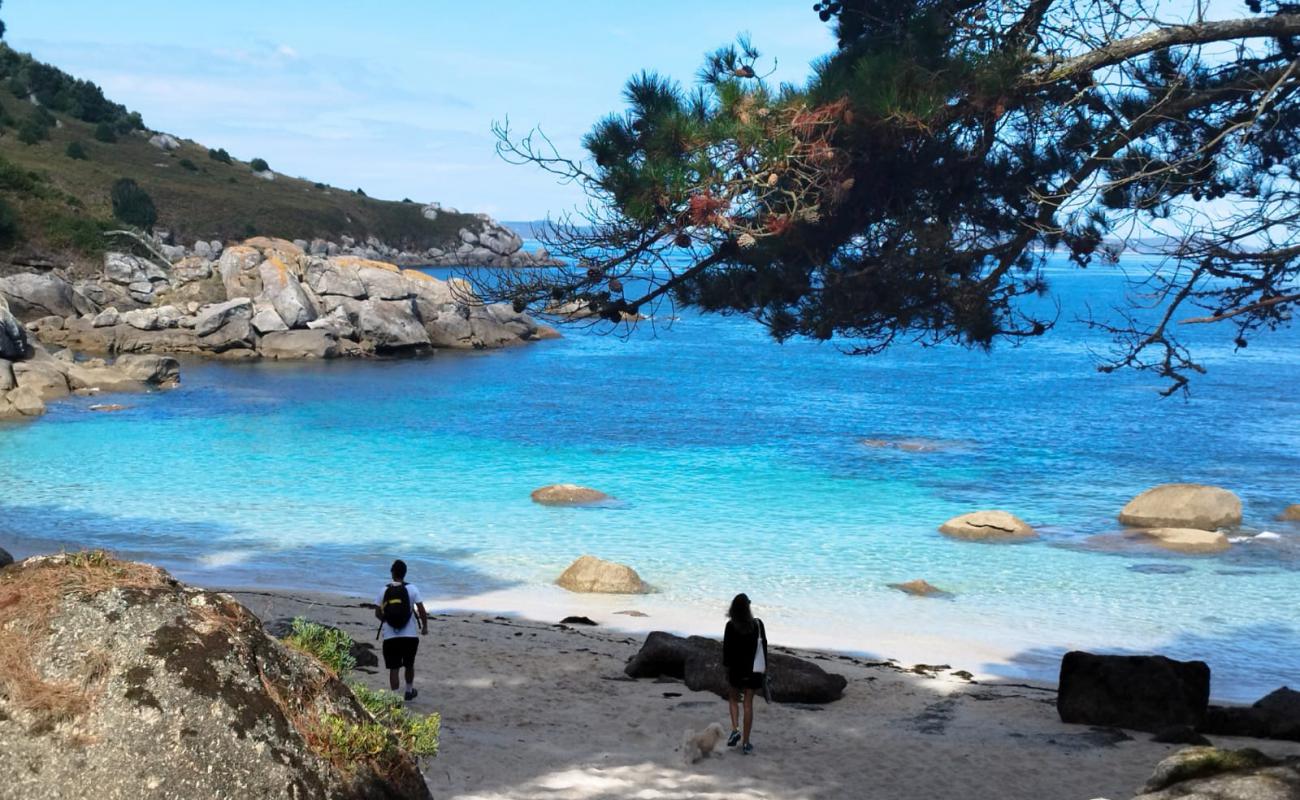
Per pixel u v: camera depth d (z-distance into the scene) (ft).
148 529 97.66
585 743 42.75
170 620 19.84
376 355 275.18
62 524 98.37
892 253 37.88
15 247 308.60
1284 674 63.62
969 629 72.33
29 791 17.88
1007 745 44.50
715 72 36.86
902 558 91.56
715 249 38.58
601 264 37.70
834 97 34.81
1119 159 36.70
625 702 49.47
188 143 585.22
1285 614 75.87
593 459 139.44
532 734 43.60
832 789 38.37
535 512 107.96
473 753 39.86
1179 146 37.14
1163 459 144.56
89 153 485.15
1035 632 71.67
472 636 63.05
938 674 59.77
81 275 309.01
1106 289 595.88
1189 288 35.47
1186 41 34.45
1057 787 39.19
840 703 51.75
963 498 117.39
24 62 538.06
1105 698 48.39
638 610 75.97
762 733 45.55
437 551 92.63
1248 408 201.77
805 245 37.81
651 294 39.37
